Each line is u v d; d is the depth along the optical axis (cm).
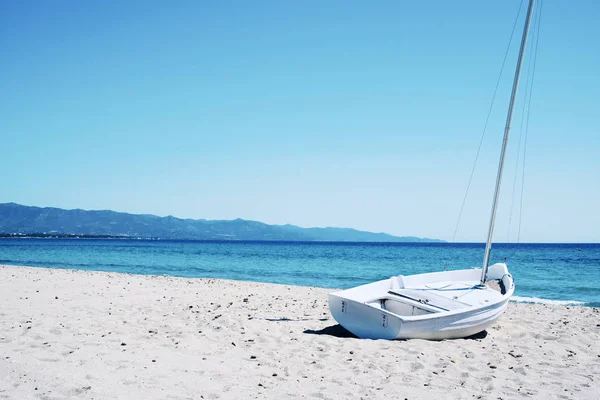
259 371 743
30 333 913
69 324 1014
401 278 1302
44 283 1792
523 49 1209
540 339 1068
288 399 619
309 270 3966
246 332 1015
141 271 3569
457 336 1030
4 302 1295
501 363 833
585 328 1193
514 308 1590
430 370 773
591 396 656
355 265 4744
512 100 1230
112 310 1227
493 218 1259
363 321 1006
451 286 1279
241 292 1822
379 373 747
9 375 650
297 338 977
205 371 725
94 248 8700
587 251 9500
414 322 955
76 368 696
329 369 767
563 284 2900
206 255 6525
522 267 4444
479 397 647
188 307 1307
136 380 659
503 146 1244
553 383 718
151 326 1040
